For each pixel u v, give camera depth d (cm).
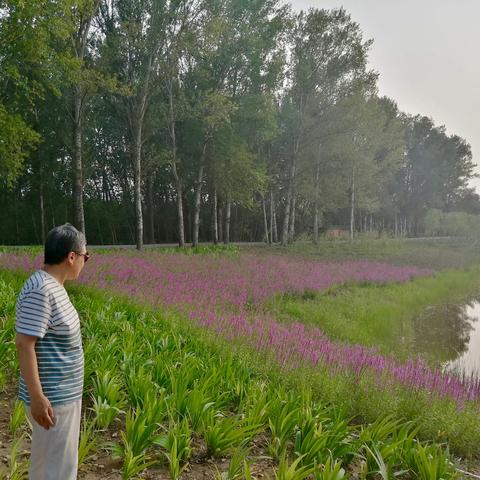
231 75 3444
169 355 676
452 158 7562
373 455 424
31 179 3656
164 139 4034
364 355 786
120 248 2866
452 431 547
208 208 5222
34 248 2269
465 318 1845
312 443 446
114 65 2870
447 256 3859
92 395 521
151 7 2667
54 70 1872
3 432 445
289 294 1619
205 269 1788
